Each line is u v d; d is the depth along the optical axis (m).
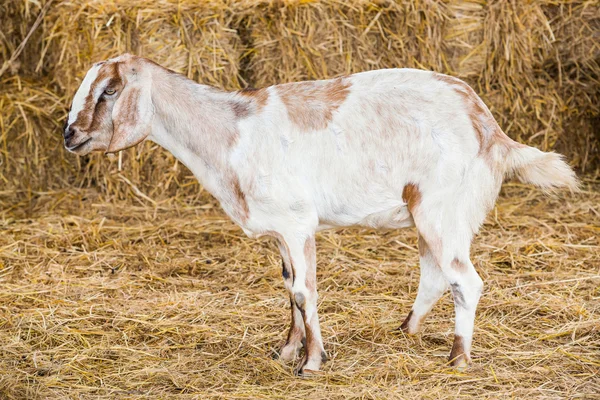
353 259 6.17
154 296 5.53
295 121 4.22
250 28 7.27
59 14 7.39
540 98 7.55
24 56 8.09
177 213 7.29
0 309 5.27
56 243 6.55
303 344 4.56
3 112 7.50
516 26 7.26
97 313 5.21
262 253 6.33
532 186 7.62
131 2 7.05
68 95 7.39
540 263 5.99
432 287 4.64
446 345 4.68
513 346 4.62
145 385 4.27
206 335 4.86
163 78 4.30
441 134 4.12
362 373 4.30
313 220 4.21
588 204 7.23
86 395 4.15
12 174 7.62
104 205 7.42
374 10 7.15
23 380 4.30
